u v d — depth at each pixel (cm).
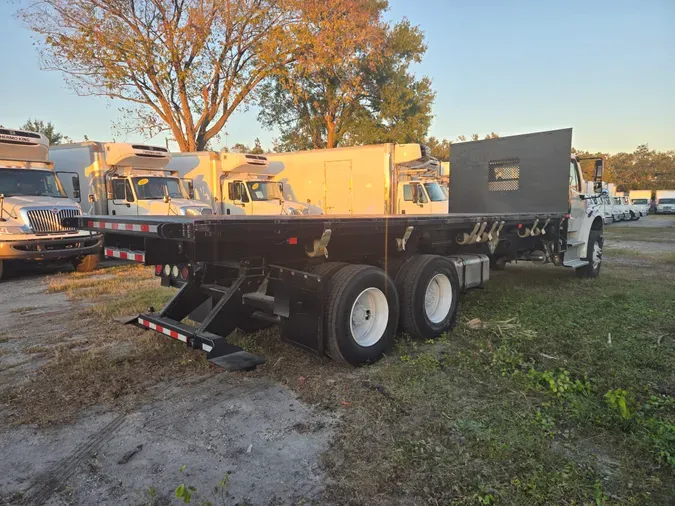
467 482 267
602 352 472
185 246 387
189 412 357
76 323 607
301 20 1925
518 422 332
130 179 1283
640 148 8612
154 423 340
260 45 1900
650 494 257
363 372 434
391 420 341
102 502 254
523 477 271
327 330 425
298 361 460
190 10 1745
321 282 419
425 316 514
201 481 271
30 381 415
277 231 380
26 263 1198
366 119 3027
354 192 1464
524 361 455
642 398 375
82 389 397
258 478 274
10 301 769
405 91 3006
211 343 390
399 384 402
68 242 1038
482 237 654
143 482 271
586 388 385
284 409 361
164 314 482
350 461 290
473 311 652
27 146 1088
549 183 855
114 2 1706
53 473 280
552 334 535
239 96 1967
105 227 414
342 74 2706
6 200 1006
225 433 325
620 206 4028
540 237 823
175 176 1397
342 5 2083
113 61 1744
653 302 702
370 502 252
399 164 1422
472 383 403
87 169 1254
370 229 463
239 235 357
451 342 525
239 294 437
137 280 951
